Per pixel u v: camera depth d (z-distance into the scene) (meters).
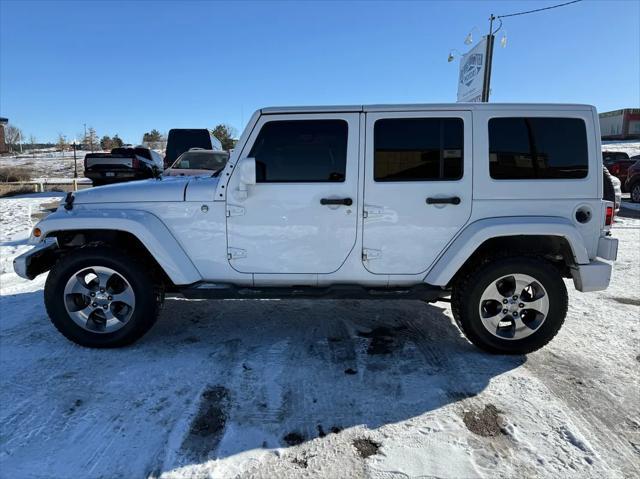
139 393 2.97
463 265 3.62
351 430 2.61
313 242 3.53
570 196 3.46
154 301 3.60
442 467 2.30
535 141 3.47
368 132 3.46
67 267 3.51
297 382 3.12
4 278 5.82
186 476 2.23
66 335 3.61
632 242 8.27
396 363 3.42
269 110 3.48
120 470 2.27
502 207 3.47
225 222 3.54
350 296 3.57
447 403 2.88
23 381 3.12
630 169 15.23
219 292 3.56
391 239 3.51
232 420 2.68
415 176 3.48
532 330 3.51
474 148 3.45
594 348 3.71
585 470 2.29
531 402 2.90
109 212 3.53
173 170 9.57
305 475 2.25
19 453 2.39
